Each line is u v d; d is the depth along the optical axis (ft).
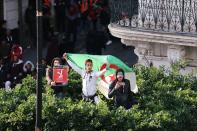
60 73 82.99
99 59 84.99
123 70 82.02
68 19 163.63
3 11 159.53
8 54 136.36
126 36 100.42
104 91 83.51
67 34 162.40
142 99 82.38
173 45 98.78
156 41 98.17
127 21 102.17
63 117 73.97
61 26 166.71
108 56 84.38
